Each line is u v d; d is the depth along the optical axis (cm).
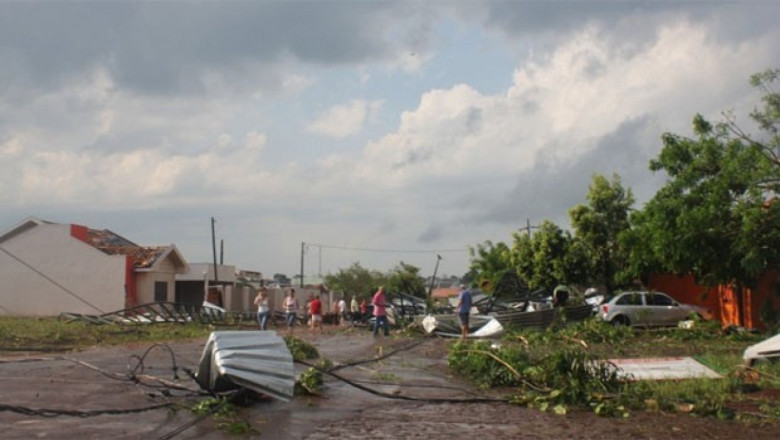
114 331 2630
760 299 3008
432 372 1620
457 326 2808
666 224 2681
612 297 3081
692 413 1098
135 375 1302
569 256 3897
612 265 3884
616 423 1031
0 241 4206
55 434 854
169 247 4359
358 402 1171
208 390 1094
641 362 1591
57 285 4153
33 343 2150
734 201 2628
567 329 2409
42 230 4194
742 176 2555
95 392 1168
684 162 2747
